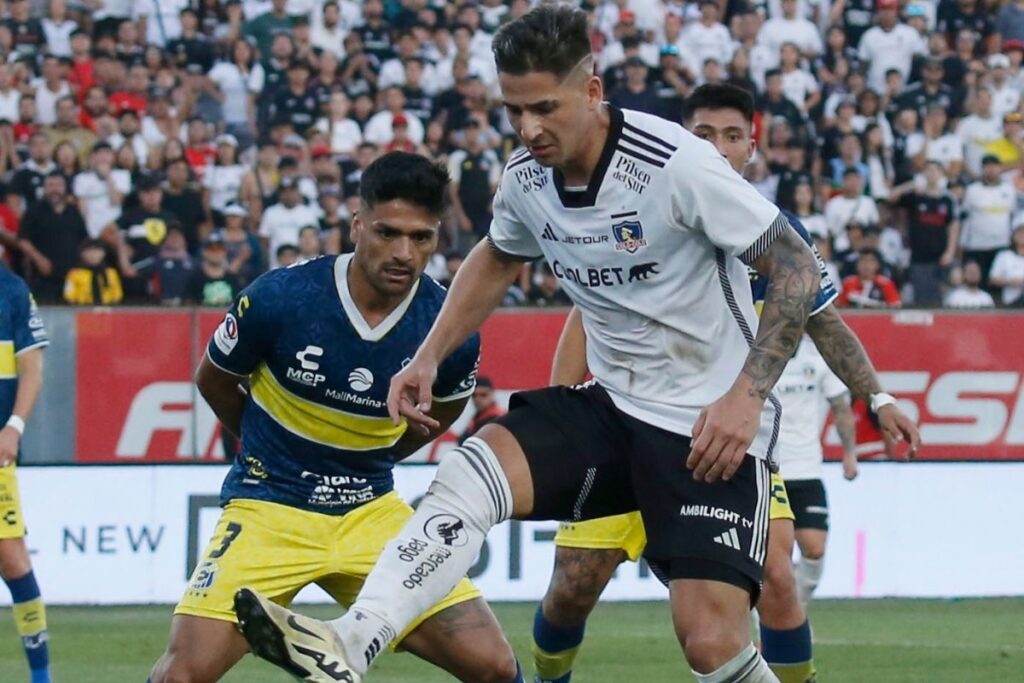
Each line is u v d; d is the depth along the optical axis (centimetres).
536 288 5025
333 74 5766
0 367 2791
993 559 4416
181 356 4378
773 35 6116
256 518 1902
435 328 1734
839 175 5694
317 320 1853
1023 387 4538
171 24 5909
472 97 5672
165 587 4222
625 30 5922
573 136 1529
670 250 1580
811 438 3231
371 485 1947
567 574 2217
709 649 1566
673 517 1619
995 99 6019
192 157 5456
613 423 1661
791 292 1550
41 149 5284
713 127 2309
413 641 1844
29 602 2792
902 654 3322
